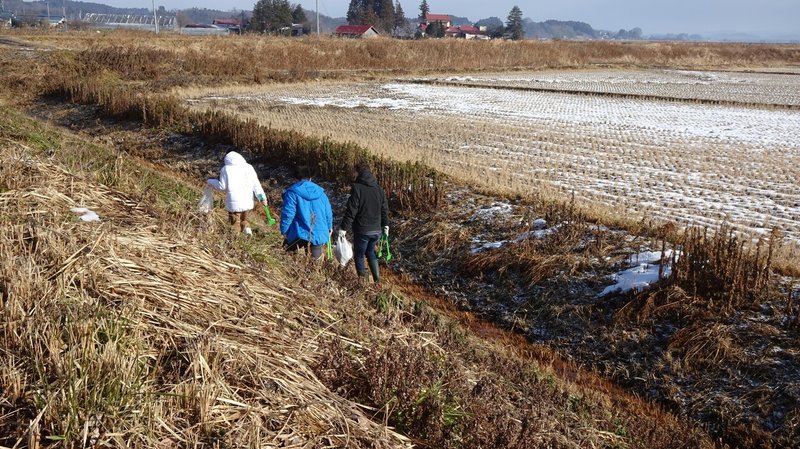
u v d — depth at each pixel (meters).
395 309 5.82
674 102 32.88
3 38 37.88
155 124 18.44
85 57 31.89
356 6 130.12
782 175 15.61
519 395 5.07
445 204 11.47
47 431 2.72
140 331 3.46
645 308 7.56
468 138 20.03
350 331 4.48
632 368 7.08
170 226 5.11
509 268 9.23
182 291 4.08
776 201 13.02
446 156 16.73
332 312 4.77
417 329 5.63
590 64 56.00
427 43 51.53
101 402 2.84
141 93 24.92
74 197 5.13
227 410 3.08
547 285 8.67
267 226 10.00
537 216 10.62
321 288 5.29
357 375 3.90
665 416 6.31
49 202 4.84
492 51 53.19
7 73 27.30
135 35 45.84
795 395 6.04
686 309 7.35
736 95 36.91
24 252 3.96
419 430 3.62
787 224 11.19
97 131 19.27
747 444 5.84
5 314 3.26
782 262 8.23
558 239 9.47
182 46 39.81
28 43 36.25
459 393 4.05
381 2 118.69
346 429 3.27
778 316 6.93
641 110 29.11
